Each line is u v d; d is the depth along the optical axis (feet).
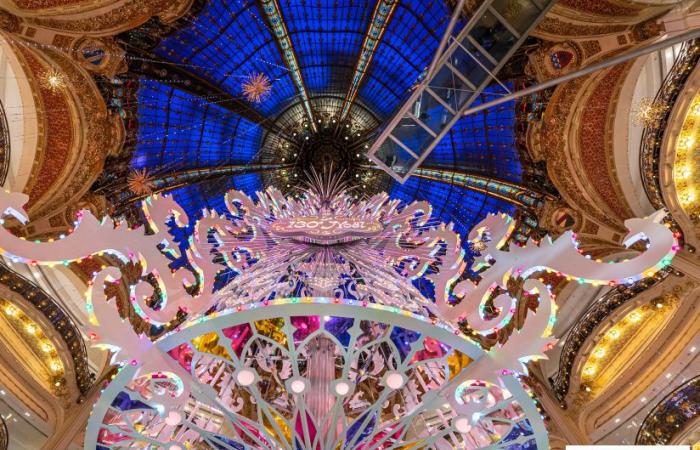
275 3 44.65
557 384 41.57
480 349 13.21
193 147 51.26
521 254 14.58
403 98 52.31
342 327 15.90
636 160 36.19
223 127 53.11
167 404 13.04
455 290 15.11
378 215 18.34
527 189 46.09
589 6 30.63
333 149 56.70
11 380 31.73
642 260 13.16
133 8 33.50
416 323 12.91
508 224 15.65
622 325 39.73
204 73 47.83
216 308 14.85
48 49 32.45
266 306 12.70
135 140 43.50
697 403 32.37
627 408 35.76
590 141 38.14
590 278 13.58
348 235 16.65
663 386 34.47
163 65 43.86
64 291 38.04
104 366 39.37
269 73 51.93
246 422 13.20
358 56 51.31
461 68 19.93
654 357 36.09
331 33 48.85
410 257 17.01
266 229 17.42
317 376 15.03
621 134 36.65
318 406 14.40
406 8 44.93
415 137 21.27
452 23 16.66
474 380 13.30
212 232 17.34
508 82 41.55
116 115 39.40
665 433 33.30
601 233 38.96
